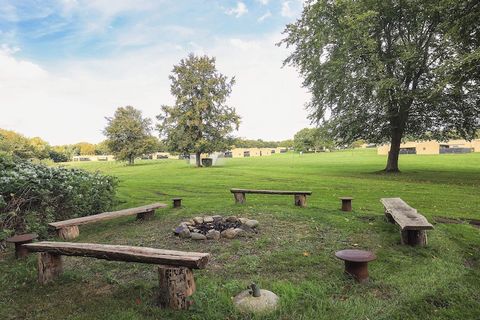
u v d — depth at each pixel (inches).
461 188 513.3
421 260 182.1
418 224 196.4
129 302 134.9
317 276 159.2
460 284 147.0
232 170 1047.6
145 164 1877.5
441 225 262.7
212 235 229.8
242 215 310.2
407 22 768.3
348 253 153.5
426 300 132.6
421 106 781.9
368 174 808.9
